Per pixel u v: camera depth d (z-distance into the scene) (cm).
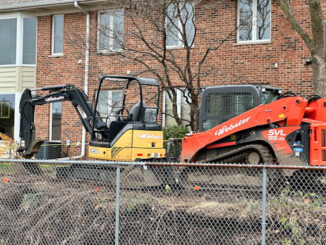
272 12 1588
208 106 1044
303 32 1225
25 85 1938
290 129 922
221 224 791
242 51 1625
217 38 1656
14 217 917
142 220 827
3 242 894
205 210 812
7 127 1942
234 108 1010
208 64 1664
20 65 1931
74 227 855
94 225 841
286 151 923
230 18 1644
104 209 851
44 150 1802
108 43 1672
